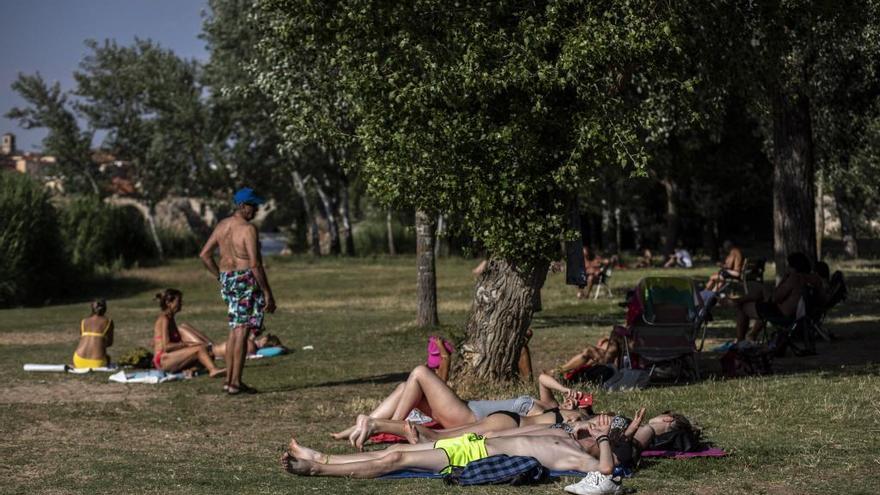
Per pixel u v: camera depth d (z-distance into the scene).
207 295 39.78
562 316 24.58
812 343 14.80
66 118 62.94
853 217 48.91
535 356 16.03
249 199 12.64
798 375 12.38
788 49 12.70
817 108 29.23
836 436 8.34
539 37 10.80
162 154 58.56
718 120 15.20
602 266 30.16
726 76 12.52
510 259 11.81
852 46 20.97
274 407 11.34
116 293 42.38
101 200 54.09
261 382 13.86
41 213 40.56
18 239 38.50
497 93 11.21
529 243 11.33
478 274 12.17
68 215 48.81
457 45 11.02
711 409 10.02
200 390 12.95
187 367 14.72
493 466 6.83
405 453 7.11
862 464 7.23
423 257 21.58
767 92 13.38
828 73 23.61
